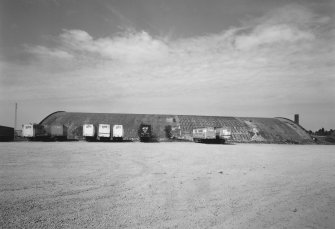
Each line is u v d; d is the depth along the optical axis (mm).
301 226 7438
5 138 45125
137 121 60812
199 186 11766
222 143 50219
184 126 59812
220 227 7090
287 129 64625
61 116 61562
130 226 6910
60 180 12078
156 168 16578
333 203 9711
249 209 8727
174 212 8141
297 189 11875
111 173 14305
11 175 12906
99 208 8281
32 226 6664
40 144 36469
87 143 40875
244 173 15695
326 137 65250
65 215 7555
